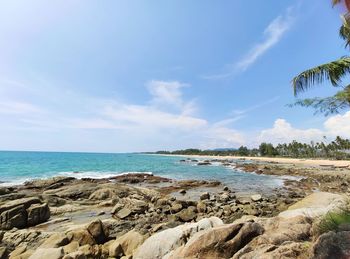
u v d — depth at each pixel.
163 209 18.23
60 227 14.24
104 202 20.25
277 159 109.19
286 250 4.98
